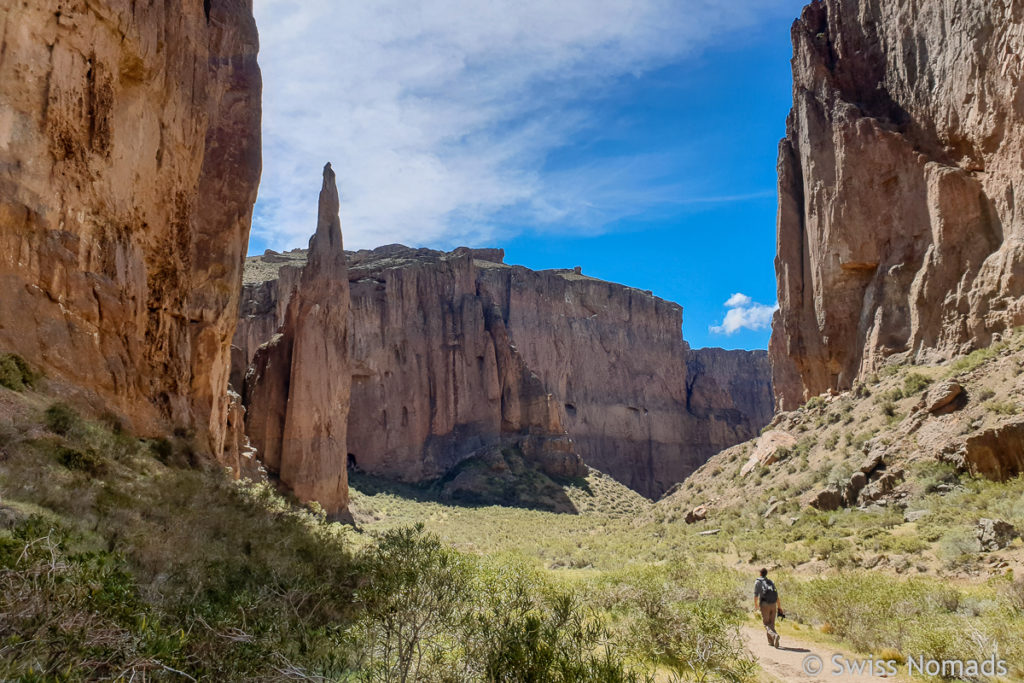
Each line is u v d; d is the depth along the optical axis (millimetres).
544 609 9461
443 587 7379
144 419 19719
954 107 41531
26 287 15992
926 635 10977
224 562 10219
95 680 4953
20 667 4594
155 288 23281
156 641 5410
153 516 12078
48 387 15398
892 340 43500
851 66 51969
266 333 88000
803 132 52625
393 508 69625
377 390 94938
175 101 23969
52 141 17250
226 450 34094
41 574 5473
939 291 39969
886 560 21906
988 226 38625
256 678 6156
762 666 10828
